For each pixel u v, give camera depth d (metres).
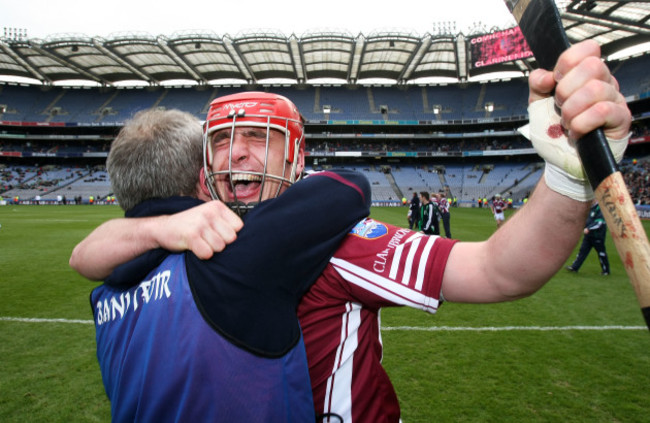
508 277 0.92
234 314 0.80
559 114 0.75
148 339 0.86
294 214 0.88
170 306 0.85
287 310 0.87
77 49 35.66
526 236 0.87
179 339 0.81
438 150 49.94
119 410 0.90
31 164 50.66
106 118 48.56
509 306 6.02
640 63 40.22
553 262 0.87
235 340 0.79
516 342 4.53
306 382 0.87
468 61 41.56
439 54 39.81
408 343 4.51
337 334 1.01
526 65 42.59
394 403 1.17
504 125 47.97
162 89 51.59
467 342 4.53
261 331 0.81
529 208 0.90
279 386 0.80
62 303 6.06
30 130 49.41
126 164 1.07
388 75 48.03
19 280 7.58
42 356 4.11
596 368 3.82
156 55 38.75
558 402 3.22
